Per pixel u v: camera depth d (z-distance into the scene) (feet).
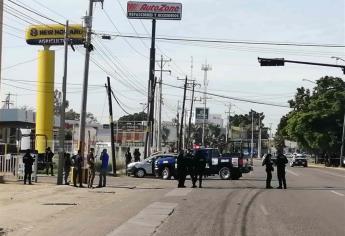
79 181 114.83
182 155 116.26
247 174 195.21
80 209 73.82
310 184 133.39
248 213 70.64
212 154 154.92
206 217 66.33
